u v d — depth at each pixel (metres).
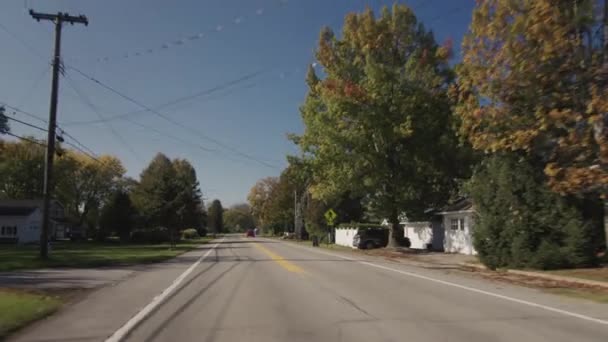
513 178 20.89
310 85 41.25
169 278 18.61
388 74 35.91
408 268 22.98
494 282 16.97
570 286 15.84
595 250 19.80
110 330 9.26
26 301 12.09
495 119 17.80
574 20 15.21
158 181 60.53
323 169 40.50
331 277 18.55
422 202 40.12
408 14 37.50
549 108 16.52
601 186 15.99
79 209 88.88
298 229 85.00
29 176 80.12
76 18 28.55
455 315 10.55
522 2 16.20
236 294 13.96
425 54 36.34
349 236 56.06
